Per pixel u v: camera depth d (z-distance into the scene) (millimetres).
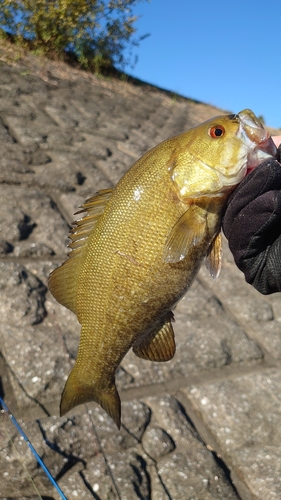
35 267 719
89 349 394
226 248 985
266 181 340
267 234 365
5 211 799
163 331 400
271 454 550
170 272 368
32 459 470
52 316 654
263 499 501
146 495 478
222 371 665
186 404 604
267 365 699
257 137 362
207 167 366
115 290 373
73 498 457
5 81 1396
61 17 1771
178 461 521
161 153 379
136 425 545
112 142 1278
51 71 1725
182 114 1906
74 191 951
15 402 530
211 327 729
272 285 371
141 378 611
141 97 1929
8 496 441
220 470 523
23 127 1125
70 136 1184
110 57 2043
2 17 1739
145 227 366
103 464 494
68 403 404
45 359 578
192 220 369
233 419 586
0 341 595
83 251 392
